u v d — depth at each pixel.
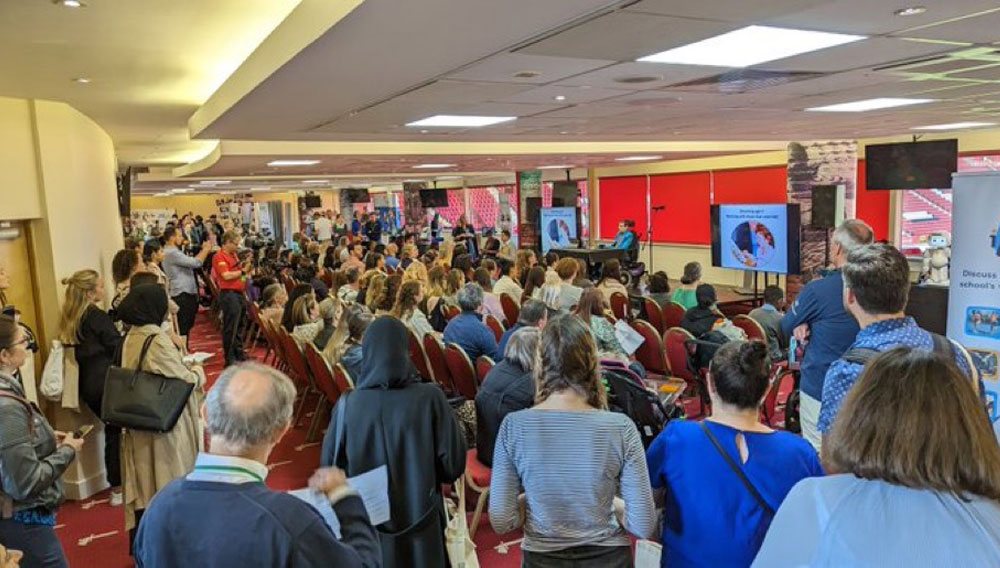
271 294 7.52
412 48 3.16
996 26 3.19
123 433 3.53
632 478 1.89
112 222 7.32
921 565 0.99
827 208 11.07
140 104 5.90
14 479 2.34
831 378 2.02
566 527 1.92
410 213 22.98
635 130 8.08
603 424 1.93
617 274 8.02
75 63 4.12
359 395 2.40
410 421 2.36
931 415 1.06
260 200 31.44
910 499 1.04
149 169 15.90
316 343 5.68
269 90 4.10
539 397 2.07
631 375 3.49
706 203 15.62
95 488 4.58
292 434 5.60
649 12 2.68
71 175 5.18
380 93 4.48
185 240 13.82
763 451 1.78
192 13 3.46
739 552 1.76
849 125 8.52
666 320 6.98
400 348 2.43
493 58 3.47
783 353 4.63
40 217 4.74
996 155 10.74
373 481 2.15
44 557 2.52
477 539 3.71
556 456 1.91
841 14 2.87
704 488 1.79
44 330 4.74
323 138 7.47
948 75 4.68
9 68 4.05
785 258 10.54
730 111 6.36
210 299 11.40
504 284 8.49
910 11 2.87
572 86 4.47
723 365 1.83
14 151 4.59
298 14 3.14
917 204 11.87
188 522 1.39
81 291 4.16
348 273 8.02
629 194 17.97
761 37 3.25
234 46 4.23
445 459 2.43
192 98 5.86
